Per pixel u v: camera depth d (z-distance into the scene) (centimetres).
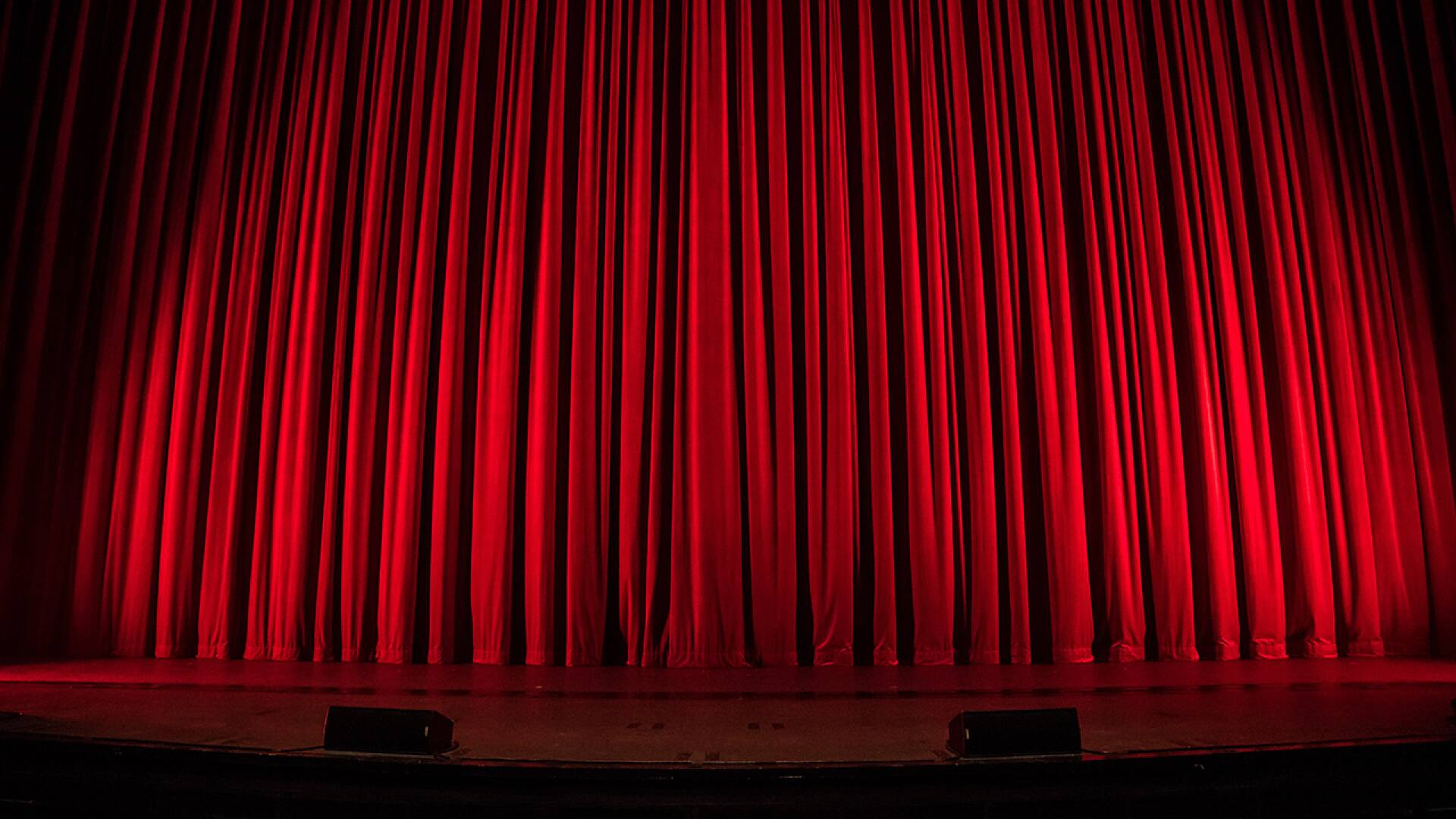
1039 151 380
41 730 191
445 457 347
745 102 372
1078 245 376
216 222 375
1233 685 268
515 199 365
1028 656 336
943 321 361
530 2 384
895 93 379
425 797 160
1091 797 162
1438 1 393
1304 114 391
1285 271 379
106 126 376
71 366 361
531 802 159
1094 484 358
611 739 186
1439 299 377
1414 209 383
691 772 159
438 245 373
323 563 343
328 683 271
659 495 344
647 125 372
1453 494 364
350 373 365
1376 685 266
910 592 345
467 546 350
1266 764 169
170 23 389
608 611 342
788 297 357
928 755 170
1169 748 172
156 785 169
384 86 380
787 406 350
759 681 282
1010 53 391
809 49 380
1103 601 348
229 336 365
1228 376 367
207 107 385
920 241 373
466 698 242
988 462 350
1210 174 383
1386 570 362
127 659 338
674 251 368
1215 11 395
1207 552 353
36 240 363
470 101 377
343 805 162
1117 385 365
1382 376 377
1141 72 389
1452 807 176
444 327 357
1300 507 359
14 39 375
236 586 347
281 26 391
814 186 368
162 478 359
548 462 343
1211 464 356
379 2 394
